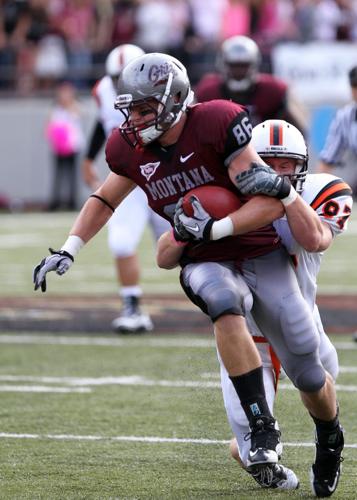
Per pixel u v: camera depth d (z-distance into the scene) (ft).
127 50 96.48
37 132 229.04
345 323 99.50
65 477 53.47
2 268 142.31
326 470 49.26
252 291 48.88
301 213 46.96
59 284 129.08
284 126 50.31
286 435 61.31
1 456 57.77
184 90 47.96
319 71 210.38
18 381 77.71
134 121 48.16
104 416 66.95
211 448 59.26
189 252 49.78
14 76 230.48
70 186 222.28
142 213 96.37
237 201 48.21
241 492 50.24
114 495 50.01
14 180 230.68
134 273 96.84
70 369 81.66
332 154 95.45
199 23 216.95
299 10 214.69
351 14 217.36
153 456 57.62
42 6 228.22
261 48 209.77
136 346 90.38
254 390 46.50
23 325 101.50
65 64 227.40
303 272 50.67
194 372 62.54
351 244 167.22
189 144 48.21
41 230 186.39
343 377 77.15
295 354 48.06
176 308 109.09
